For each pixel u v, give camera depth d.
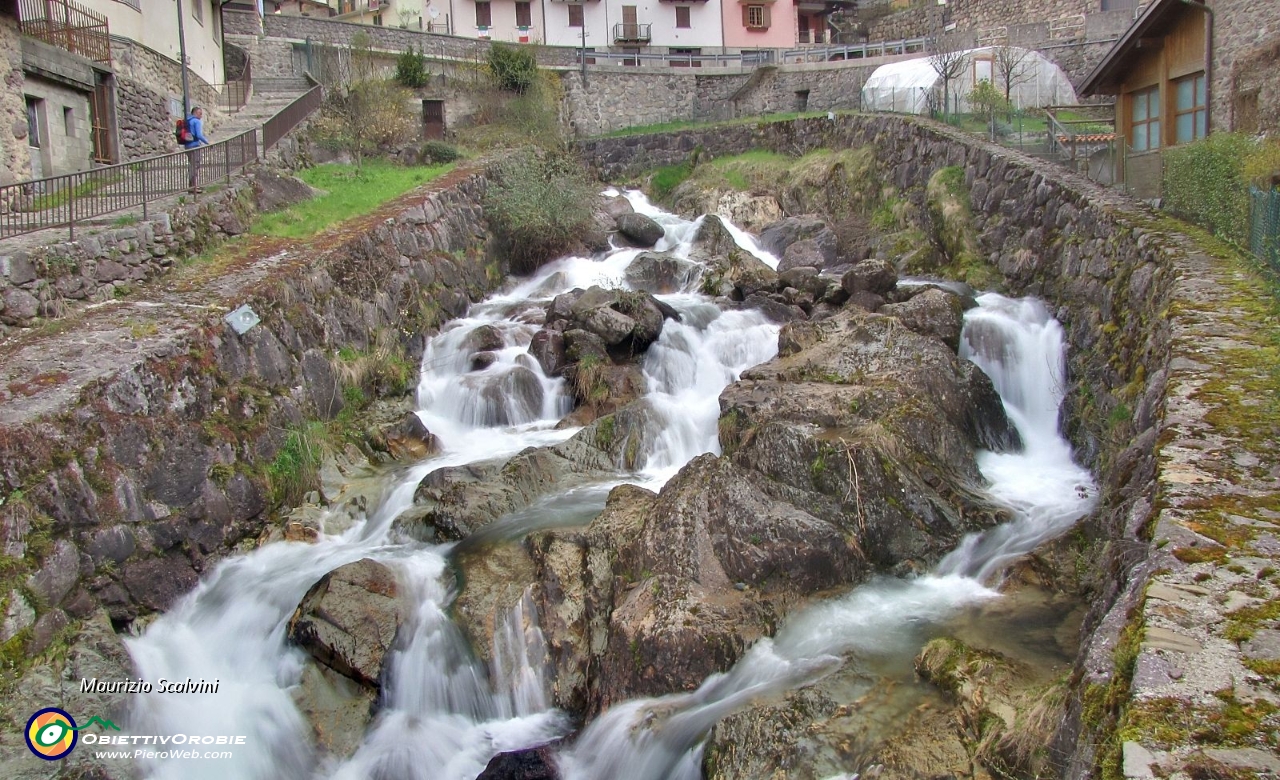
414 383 16.09
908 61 31.55
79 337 11.23
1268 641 4.12
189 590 10.31
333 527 11.82
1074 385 13.52
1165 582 4.67
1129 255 12.85
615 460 13.20
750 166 29.28
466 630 9.52
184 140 19.30
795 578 9.27
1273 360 7.73
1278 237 9.70
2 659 7.93
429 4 40.31
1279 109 15.56
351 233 16.94
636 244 24.97
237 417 11.80
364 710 9.17
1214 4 17.45
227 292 13.22
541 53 34.75
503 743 8.78
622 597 9.31
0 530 8.31
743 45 43.62
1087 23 30.83
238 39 31.16
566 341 16.36
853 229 24.55
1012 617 8.63
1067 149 19.69
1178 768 3.45
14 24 16.05
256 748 8.67
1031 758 5.89
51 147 17.88
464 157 27.55
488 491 11.78
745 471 10.48
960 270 19.17
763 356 16.17
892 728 7.00
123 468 9.88
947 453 11.52
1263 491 5.54
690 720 7.85
